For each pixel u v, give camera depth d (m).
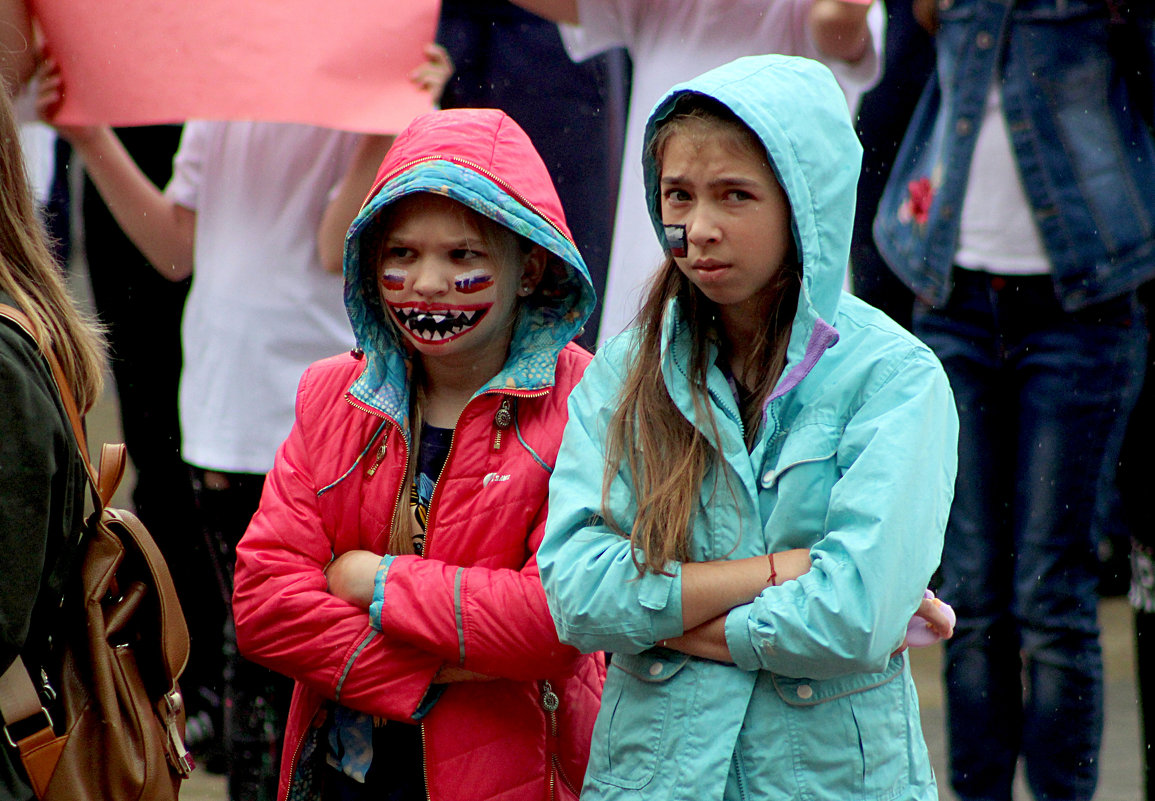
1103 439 11.15
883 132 15.23
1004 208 11.34
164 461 14.17
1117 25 11.18
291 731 8.16
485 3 13.88
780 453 6.97
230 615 11.21
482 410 7.94
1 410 6.43
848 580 6.53
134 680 7.18
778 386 6.82
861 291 15.56
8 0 10.77
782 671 6.68
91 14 10.80
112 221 13.97
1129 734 13.44
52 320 7.06
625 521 7.12
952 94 11.66
